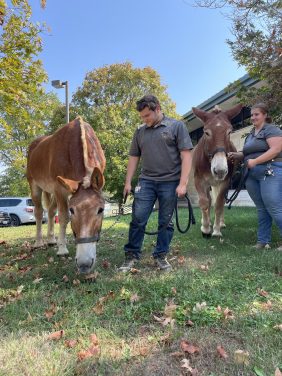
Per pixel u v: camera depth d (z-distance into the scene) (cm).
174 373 226
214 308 306
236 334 266
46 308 327
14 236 893
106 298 339
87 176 390
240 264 438
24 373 226
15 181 3544
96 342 260
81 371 229
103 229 837
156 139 425
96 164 447
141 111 420
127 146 2200
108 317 303
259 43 637
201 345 254
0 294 377
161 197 431
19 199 1850
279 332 265
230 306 313
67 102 1455
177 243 591
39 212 652
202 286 357
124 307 323
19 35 760
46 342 265
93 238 356
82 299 342
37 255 556
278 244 554
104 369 231
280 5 612
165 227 430
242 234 660
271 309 304
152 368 231
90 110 2397
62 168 488
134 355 245
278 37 625
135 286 371
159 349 252
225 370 225
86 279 402
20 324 298
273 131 499
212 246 556
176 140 425
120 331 280
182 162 420
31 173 645
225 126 561
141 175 445
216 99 1573
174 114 2545
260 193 523
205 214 633
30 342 264
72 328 286
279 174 497
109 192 2242
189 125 2105
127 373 226
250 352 240
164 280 382
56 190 512
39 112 890
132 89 2469
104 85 2497
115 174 2125
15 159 1277
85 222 354
